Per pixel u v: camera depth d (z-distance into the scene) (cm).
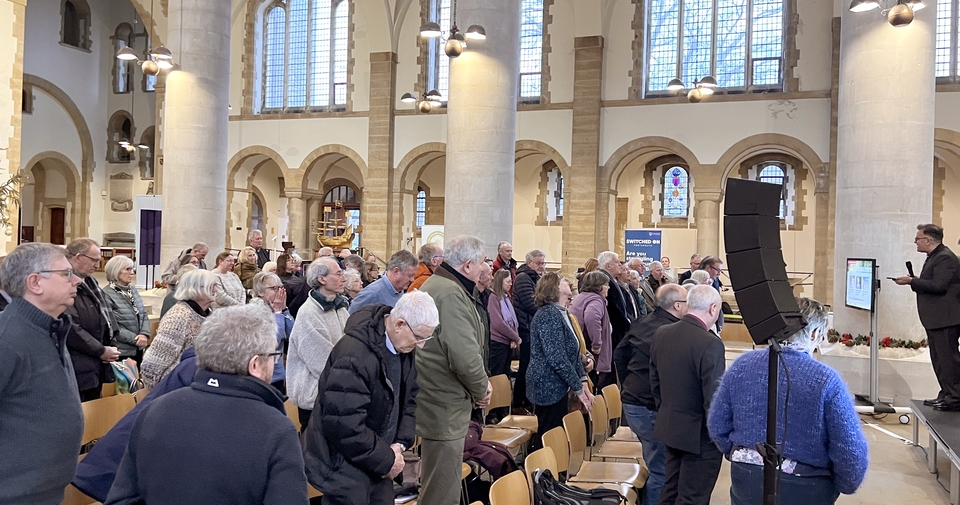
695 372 425
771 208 348
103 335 557
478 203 1004
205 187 1337
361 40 2283
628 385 521
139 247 1455
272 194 2656
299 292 733
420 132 2228
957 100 1748
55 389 273
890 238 894
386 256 2222
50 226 2781
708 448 426
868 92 907
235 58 2402
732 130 1941
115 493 231
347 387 316
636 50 2030
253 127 2383
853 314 931
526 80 2152
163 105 2370
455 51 957
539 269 824
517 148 2120
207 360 232
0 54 1084
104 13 2814
